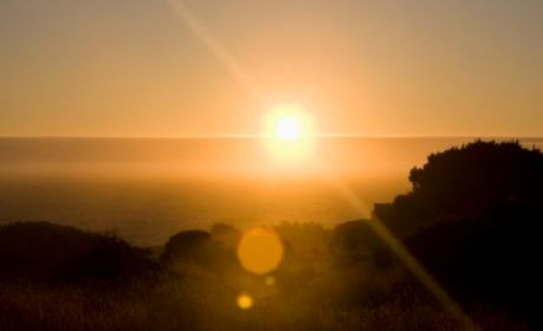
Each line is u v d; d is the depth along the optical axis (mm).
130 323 15109
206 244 34875
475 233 21938
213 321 15617
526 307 17172
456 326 15070
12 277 23984
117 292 20328
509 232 22250
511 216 24391
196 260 31844
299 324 15445
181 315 16016
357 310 17188
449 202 42156
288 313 16688
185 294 18734
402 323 15305
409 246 23188
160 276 23859
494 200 39062
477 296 18484
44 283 22703
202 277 24953
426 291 19125
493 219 24203
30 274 25016
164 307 16781
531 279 19188
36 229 31281
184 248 34594
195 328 15039
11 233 30500
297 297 20516
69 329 14492
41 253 28203
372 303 18547
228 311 16656
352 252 30406
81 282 23281
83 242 30719
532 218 24062
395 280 20641
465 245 21234
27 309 15922
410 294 18844
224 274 27859
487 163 44438
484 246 21188
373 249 28156
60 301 17797
